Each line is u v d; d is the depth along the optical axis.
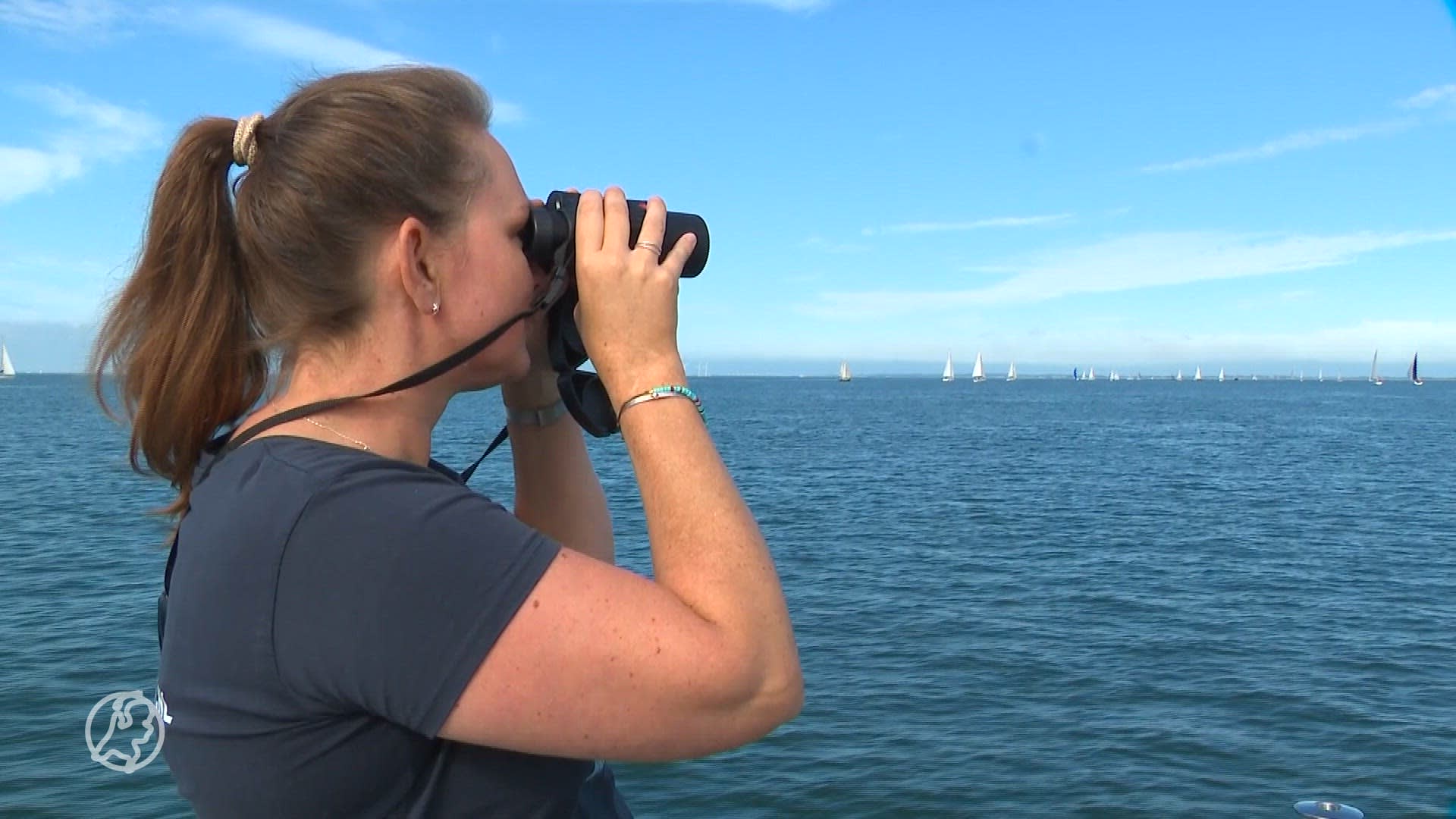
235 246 1.24
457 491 1.15
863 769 7.12
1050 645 10.46
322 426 1.20
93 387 1.29
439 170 1.19
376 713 1.07
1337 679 9.44
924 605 12.25
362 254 1.18
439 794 1.13
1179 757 7.46
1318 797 6.82
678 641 1.07
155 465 1.31
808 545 16.88
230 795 1.10
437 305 1.21
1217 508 22.91
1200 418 75.69
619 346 1.24
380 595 1.05
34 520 17.75
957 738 7.75
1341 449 43.47
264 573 1.07
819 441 46.06
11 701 7.79
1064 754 7.48
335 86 1.21
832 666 9.59
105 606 11.02
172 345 1.23
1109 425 64.19
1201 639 10.82
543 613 1.06
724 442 44.34
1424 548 17.45
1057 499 24.34
